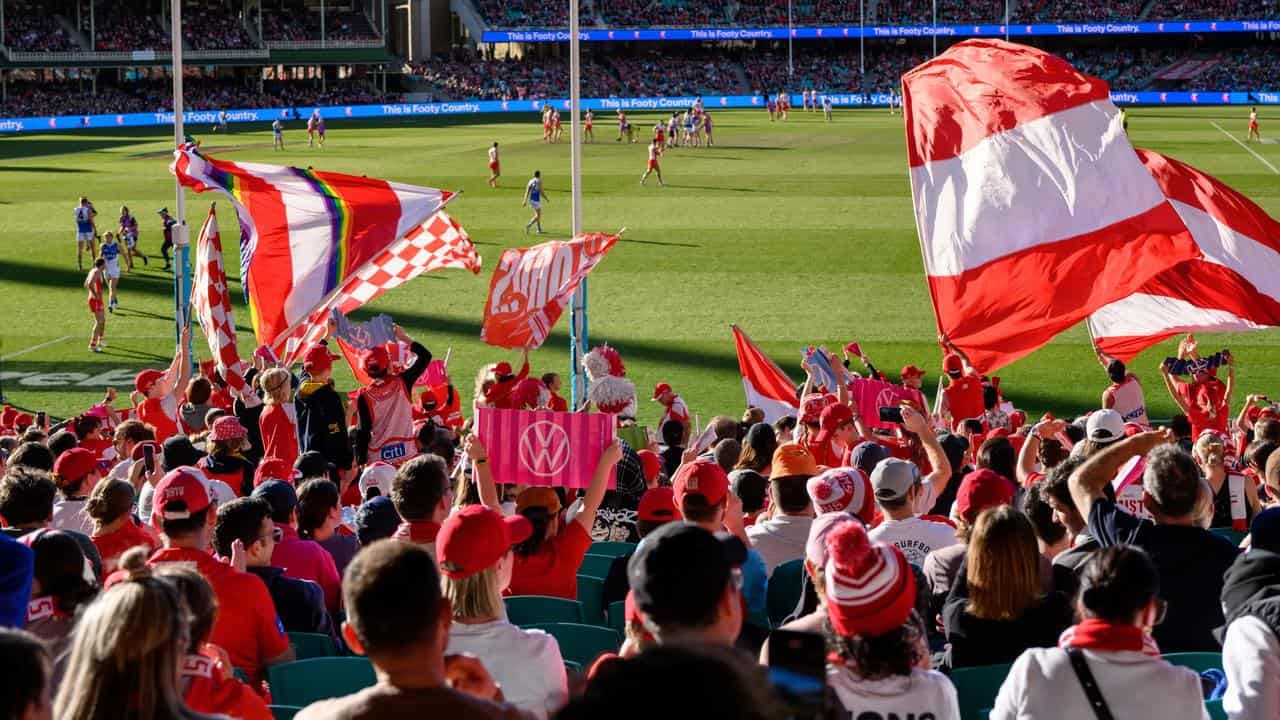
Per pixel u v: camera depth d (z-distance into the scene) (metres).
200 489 7.12
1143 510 9.38
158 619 4.07
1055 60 12.75
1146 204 12.29
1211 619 6.71
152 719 4.04
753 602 7.39
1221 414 18.34
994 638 6.23
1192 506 6.71
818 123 87.94
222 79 114.19
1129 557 4.95
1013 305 12.54
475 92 113.81
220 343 16.53
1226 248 13.30
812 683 2.85
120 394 26.33
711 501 6.81
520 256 15.99
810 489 7.93
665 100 110.25
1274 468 8.71
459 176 59.03
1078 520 7.58
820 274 36.56
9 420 18.81
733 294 34.25
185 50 107.31
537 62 120.12
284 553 8.41
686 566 4.00
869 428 13.83
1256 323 13.55
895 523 7.80
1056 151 12.53
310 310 16.16
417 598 3.82
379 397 13.83
